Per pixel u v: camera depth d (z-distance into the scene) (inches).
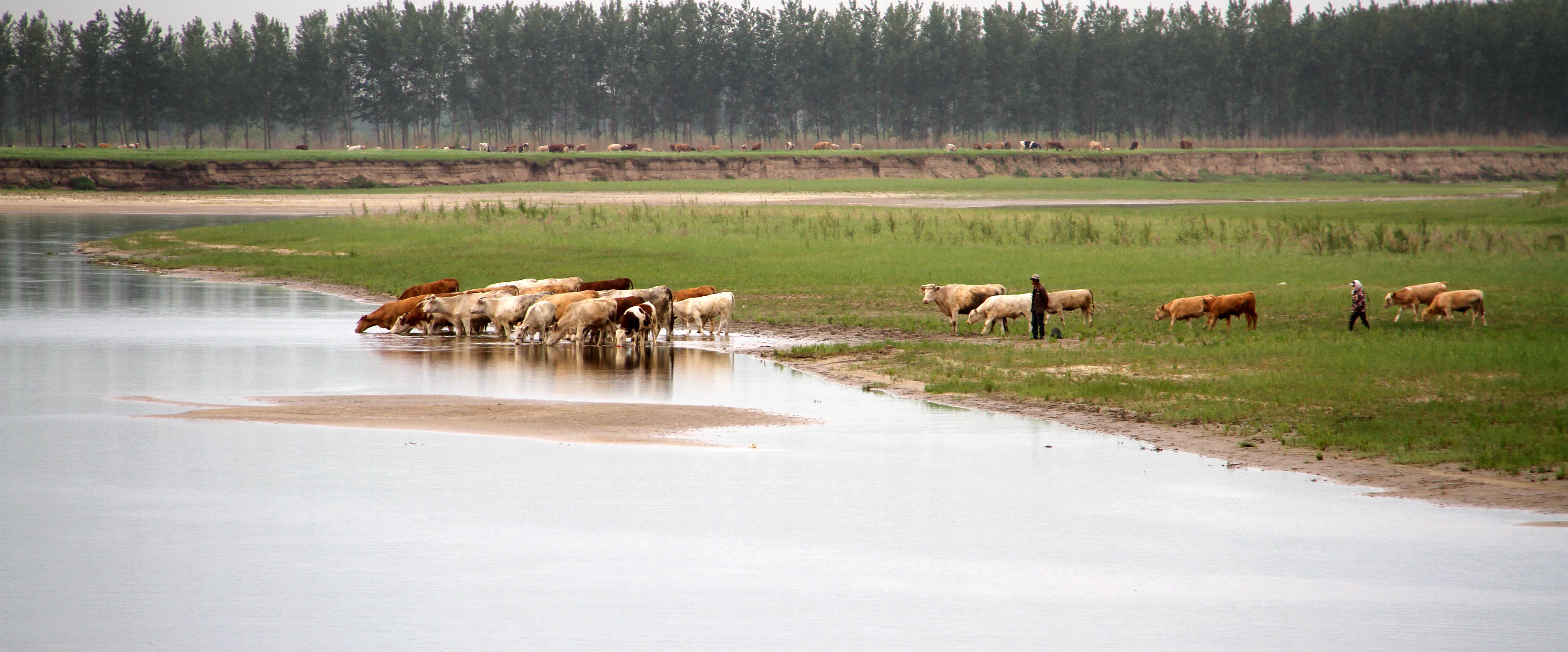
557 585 373.1
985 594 366.9
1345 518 445.4
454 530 427.2
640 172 5083.7
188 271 1668.3
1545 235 1786.4
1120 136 7062.0
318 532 422.9
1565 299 1135.0
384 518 440.1
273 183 4522.6
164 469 512.1
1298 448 556.7
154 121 6619.1
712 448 565.6
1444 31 7003.0
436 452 550.3
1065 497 476.7
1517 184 5502.0
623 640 329.7
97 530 423.5
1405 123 7204.7
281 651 321.4
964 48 6988.2
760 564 394.0
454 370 818.8
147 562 390.9
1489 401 642.8
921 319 1102.4
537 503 462.3
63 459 530.9
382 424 619.2
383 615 347.6
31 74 6269.7
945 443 578.6
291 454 543.8
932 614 350.6
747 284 1373.0
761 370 821.2
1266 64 7165.4
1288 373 740.0
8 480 491.5
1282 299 1167.6
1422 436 564.7
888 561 397.1
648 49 6899.6
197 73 6304.1
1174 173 5654.5
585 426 615.5
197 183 4404.5
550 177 4972.9
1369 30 7076.8
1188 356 815.1
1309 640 330.6
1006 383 727.1
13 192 4015.8
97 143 6505.9
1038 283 943.7
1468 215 2608.3
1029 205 3604.8
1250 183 5364.2
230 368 825.5
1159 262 1536.7
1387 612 350.9
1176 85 7145.7
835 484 496.1
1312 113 7372.1
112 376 782.5
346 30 6599.4
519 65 6840.6
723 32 7003.0
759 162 5290.4
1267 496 476.1
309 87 6510.8
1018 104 7091.5
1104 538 423.8
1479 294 975.6
